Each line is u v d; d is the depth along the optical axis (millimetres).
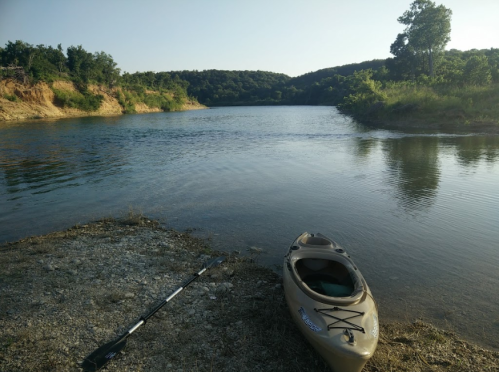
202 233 10219
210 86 196875
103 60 103188
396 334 5922
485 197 13016
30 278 7516
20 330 5812
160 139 32625
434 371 5121
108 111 91750
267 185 15305
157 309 6156
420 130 33594
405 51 72812
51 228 10664
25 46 76875
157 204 12836
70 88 83812
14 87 67250
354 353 4633
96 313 6336
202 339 5734
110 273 7781
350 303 5434
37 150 25469
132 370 5059
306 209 12164
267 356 5395
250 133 37469
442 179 15672
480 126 31453
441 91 43031
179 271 7965
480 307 6594
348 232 10172
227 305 6688
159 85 140750
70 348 5453
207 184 15547
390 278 7633
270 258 8680
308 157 21922
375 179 16016
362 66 192000
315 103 155000
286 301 6172
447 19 62812
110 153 24125
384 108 44031
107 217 11508
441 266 8133
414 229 10305
